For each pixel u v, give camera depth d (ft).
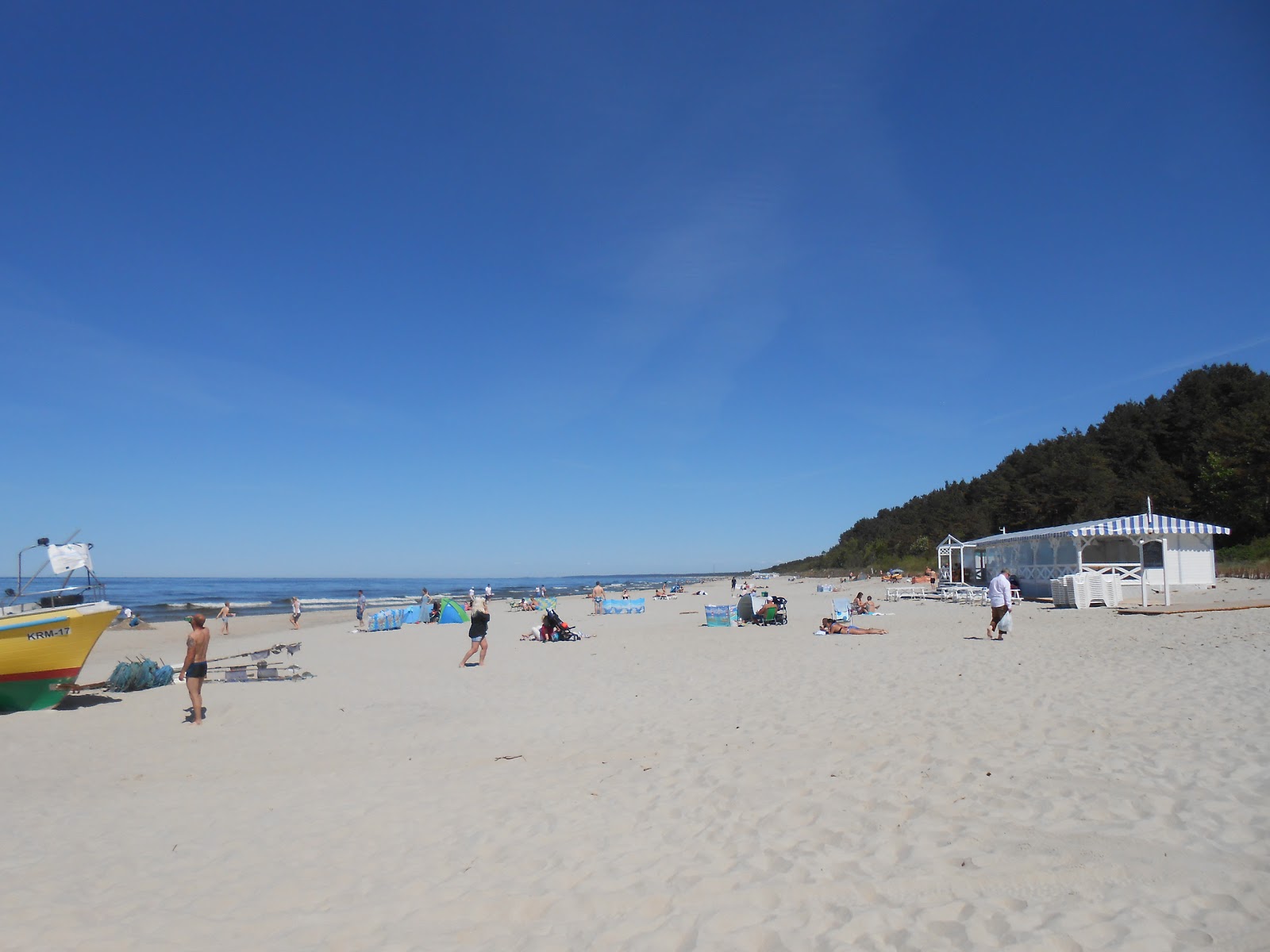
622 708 33.09
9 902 15.61
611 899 13.94
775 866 14.71
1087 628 53.21
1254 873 12.61
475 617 54.34
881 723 25.84
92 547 45.06
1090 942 10.87
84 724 35.81
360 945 12.98
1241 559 116.78
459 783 22.70
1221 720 22.71
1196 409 173.68
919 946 11.21
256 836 19.02
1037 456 210.38
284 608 176.35
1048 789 17.51
